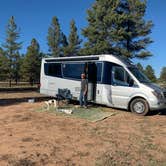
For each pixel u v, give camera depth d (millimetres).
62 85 15672
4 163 6148
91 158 6539
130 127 10047
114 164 6145
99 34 30781
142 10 31219
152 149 7312
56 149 7188
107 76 13945
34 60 48969
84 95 14117
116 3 30578
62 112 12680
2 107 14547
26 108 14086
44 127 9727
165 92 13023
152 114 13141
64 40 49344
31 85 50469
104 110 13648
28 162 6215
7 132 8914
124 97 13336
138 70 14031
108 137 8500
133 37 31266
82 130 9383
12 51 45062
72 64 15359
